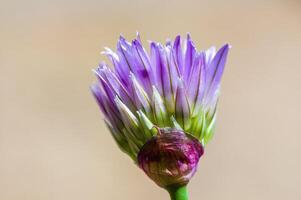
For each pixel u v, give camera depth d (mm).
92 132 516
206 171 491
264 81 559
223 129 513
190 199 481
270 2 600
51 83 551
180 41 191
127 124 189
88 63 565
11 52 569
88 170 499
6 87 550
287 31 589
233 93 544
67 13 586
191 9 595
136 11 589
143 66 189
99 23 583
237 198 486
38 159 508
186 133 188
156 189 484
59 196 494
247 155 503
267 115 530
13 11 585
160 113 188
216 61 192
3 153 511
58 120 527
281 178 497
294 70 567
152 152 188
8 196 495
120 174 493
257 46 584
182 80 188
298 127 521
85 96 539
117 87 191
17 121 528
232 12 597
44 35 579
